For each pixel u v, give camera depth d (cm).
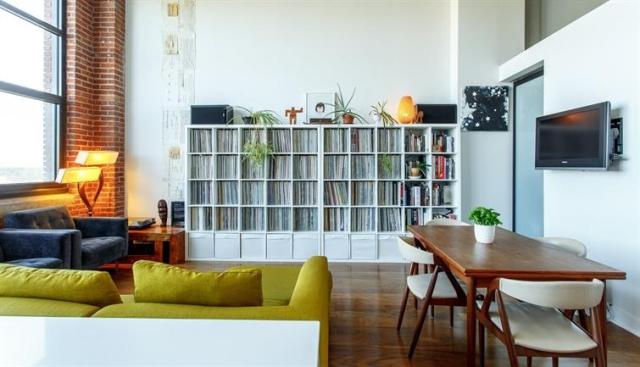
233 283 147
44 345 95
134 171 514
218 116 479
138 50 510
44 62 428
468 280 195
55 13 445
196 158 484
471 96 479
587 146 300
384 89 507
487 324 199
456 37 484
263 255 477
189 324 109
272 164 482
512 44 478
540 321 195
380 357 238
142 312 136
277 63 509
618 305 286
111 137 491
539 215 432
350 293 356
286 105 509
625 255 276
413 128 487
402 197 475
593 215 310
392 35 505
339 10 507
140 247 473
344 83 508
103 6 489
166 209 495
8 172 379
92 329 105
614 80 287
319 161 476
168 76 511
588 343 175
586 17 319
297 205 480
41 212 361
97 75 491
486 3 478
